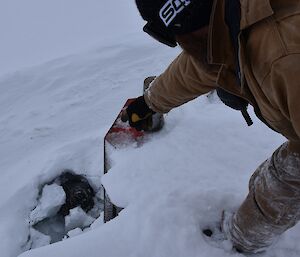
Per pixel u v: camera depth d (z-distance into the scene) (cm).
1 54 292
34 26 318
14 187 207
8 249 189
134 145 176
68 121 235
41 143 226
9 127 235
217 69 91
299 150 98
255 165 170
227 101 101
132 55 270
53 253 141
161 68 259
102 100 245
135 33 292
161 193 156
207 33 86
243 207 124
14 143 227
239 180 163
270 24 75
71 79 258
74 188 209
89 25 316
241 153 175
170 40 95
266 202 112
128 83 253
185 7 83
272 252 141
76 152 216
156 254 139
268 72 76
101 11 332
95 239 143
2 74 268
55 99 247
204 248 140
